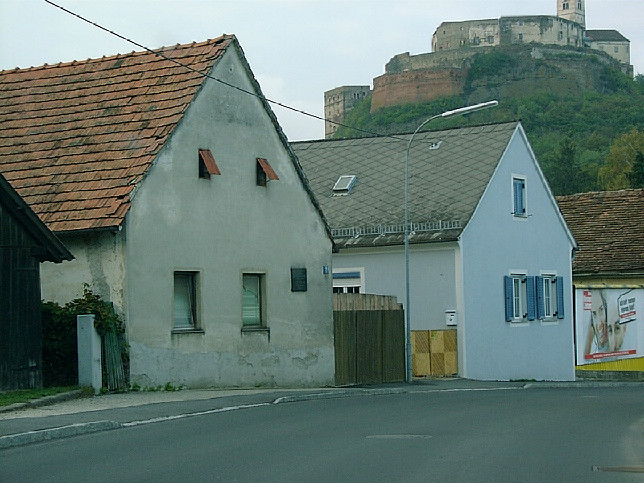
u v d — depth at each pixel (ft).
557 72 487.20
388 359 95.20
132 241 68.03
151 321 69.41
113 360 66.49
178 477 32.63
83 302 66.23
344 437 43.98
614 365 133.28
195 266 73.77
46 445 41.42
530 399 71.15
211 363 74.95
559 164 330.75
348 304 94.07
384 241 107.86
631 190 150.71
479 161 114.62
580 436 44.96
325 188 120.06
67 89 79.82
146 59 79.77
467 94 470.39
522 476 32.83
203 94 75.61
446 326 106.11
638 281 134.51
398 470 34.06
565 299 127.24
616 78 510.58
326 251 88.69
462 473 33.42
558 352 124.67
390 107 457.68
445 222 106.52
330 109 514.27
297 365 84.12
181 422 50.67
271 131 83.15
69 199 69.00
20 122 77.82
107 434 45.21
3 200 62.18
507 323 114.01
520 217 118.32
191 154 74.02
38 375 64.28
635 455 38.34
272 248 82.33
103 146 72.64
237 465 35.29
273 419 52.39
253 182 80.64
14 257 63.05
